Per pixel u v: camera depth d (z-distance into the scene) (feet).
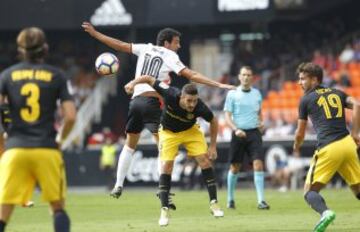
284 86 229.66
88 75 257.96
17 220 94.99
